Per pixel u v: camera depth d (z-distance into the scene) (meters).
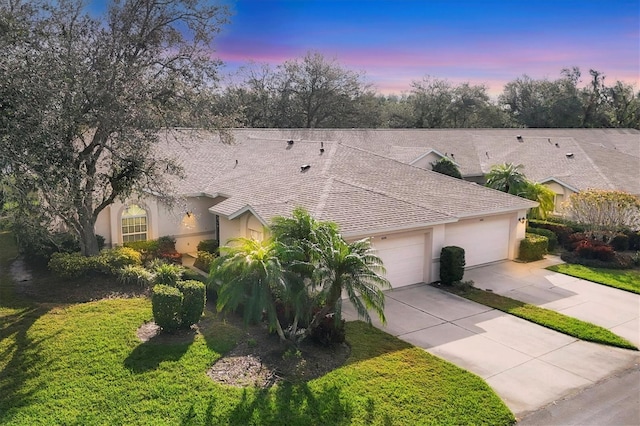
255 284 11.79
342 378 11.24
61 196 14.00
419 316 15.64
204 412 9.80
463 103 64.00
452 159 33.97
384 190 20.86
